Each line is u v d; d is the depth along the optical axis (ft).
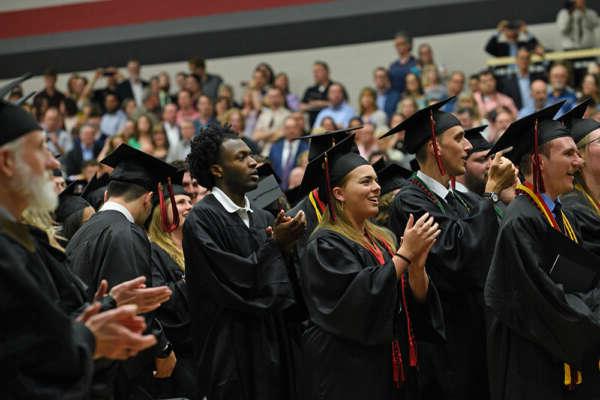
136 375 33.06
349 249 33.01
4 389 20.48
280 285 33.01
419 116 37.86
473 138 42.78
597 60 87.51
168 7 121.19
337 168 34.01
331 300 32.30
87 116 98.99
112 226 33.55
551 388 31.32
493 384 32.96
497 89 86.17
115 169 35.65
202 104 92.17
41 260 23.21
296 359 35.40
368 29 112.57
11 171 22.26
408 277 34.19
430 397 36.29
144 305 25.07
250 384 33.78
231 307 33.01
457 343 36.29
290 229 33.63
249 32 117.39
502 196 43.47
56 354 20.83
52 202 22.90
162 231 40.86
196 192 48.06
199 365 34.27
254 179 35.58
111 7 123.44
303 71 115.85
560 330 30.30
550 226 31.50
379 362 32.55
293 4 116.47
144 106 99.30
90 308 22.74
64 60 125.08
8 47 126.62
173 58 120.98
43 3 125.59
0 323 20.63
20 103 26.03
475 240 35.17
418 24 110.01
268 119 88.79
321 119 87.51
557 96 79.66
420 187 37.96
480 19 107.04
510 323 31.40
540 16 104.63
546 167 32.86
